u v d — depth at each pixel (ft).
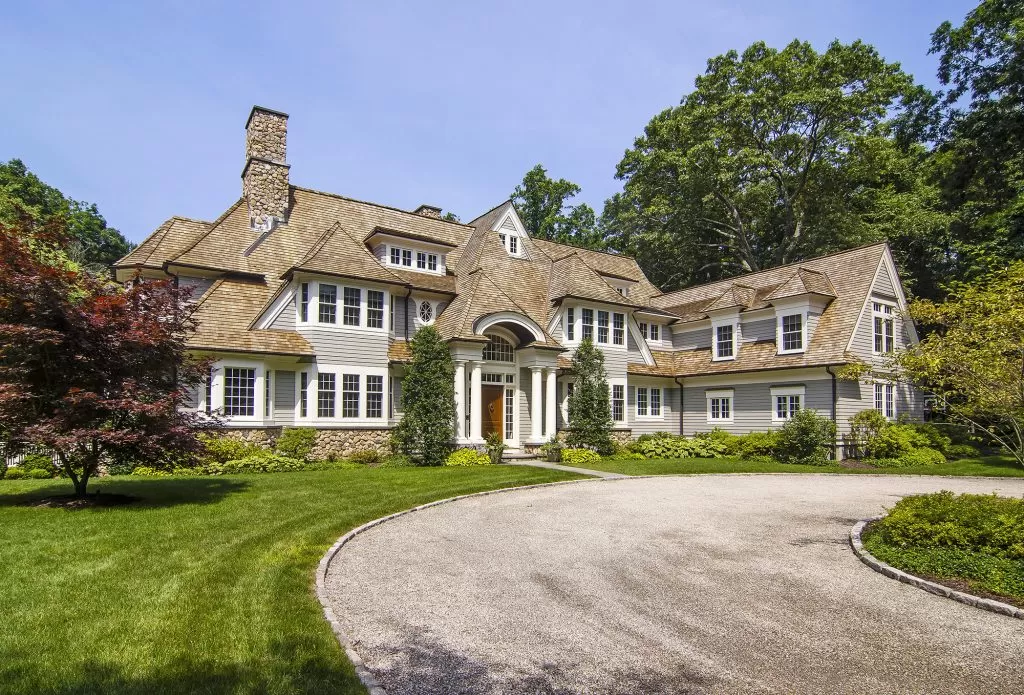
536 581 26.43
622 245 161.48
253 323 68.13
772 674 17.92
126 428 38.32
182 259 70.44
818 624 21.98
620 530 36.94
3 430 37.45
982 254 94.84
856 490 55.52
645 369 97.40
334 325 71.41
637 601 24.09
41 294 36.27
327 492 46.26
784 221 146.30
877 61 121.08
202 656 17.26
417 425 70.85
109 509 37.65
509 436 83.25
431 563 29.04
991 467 73.51
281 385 69.36
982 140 103.40
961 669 18.47
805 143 130.82
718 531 37.09
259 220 79.92
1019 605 23.56
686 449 85.61
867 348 82.23
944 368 36.14
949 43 111.24
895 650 19.81
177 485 48.73
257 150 80.94
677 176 135.74
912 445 79.71
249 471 59.72
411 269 84.07
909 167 126.21
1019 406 33.99
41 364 37.52
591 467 70.54
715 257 155.63
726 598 24.67
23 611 20.43
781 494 52.39
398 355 76.89
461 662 18.29
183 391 41.96
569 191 173.99
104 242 186.39
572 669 17.97
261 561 27.14
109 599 21.70
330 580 26.07
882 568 28.53
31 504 39.27
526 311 84.94
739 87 131.44
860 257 88.63
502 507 44.19
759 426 89.76
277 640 18.61
